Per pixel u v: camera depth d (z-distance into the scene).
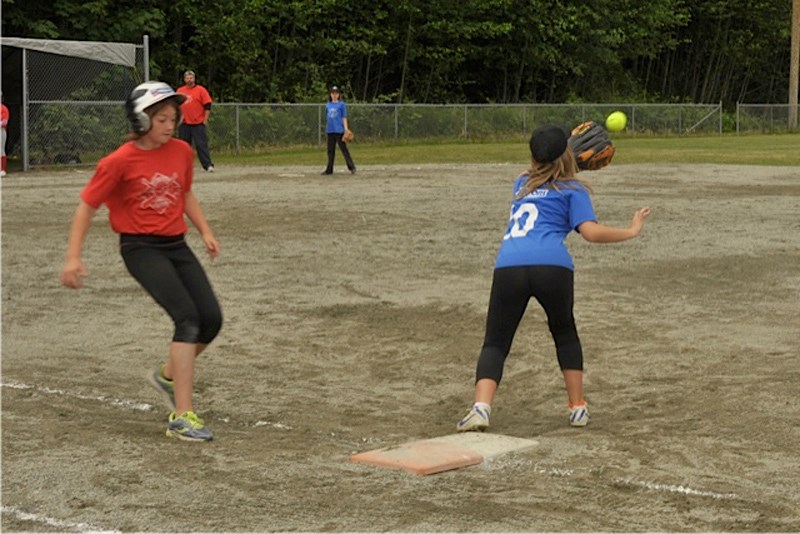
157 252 7.56
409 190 26.03
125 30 49.22
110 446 7.14
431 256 15.73
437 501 6.05
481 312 11.85
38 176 31.83
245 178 30.02
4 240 17.45
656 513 5.89
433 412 8.26
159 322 11.48
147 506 5.95
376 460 6.79
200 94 32.47
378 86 68.25
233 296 12.74
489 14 69.44
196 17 54.25
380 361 9.88
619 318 11.47
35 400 8.42
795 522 5.77
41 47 33.94
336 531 5.57
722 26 87.38
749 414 7.99
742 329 10.95
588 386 8.91
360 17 64.62
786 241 17.03
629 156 41.16
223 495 6.15
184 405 7.43
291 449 7.15
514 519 5.77
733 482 6.46
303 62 61.75
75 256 7.28
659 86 89.44
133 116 7.32
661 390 8.73
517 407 8.39
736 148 48.06
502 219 20.03
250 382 9.12
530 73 73.56
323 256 15.71
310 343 10.54
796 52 71.94
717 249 16.17
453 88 71.75
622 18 75.69
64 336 10.80
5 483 6.32
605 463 6.82
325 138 47.22
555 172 7.65
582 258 15.37
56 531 5.57
